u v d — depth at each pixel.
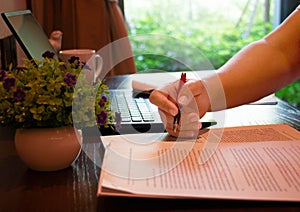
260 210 0.51
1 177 0.63
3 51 1.24
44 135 0.62
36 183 0.61
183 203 0.53
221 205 0.52
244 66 0.93
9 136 0.81
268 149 0.69
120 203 0.53
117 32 1.85
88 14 1.80
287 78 0.97
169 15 2.26
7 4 1.47
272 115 0.98
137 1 2.21
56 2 1.85
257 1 2.26
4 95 0.61
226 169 0.61
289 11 2.20
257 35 2.29
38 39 1.18
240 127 0.84
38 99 0.60
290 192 0.54
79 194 0.57
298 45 0.97
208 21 2.28
